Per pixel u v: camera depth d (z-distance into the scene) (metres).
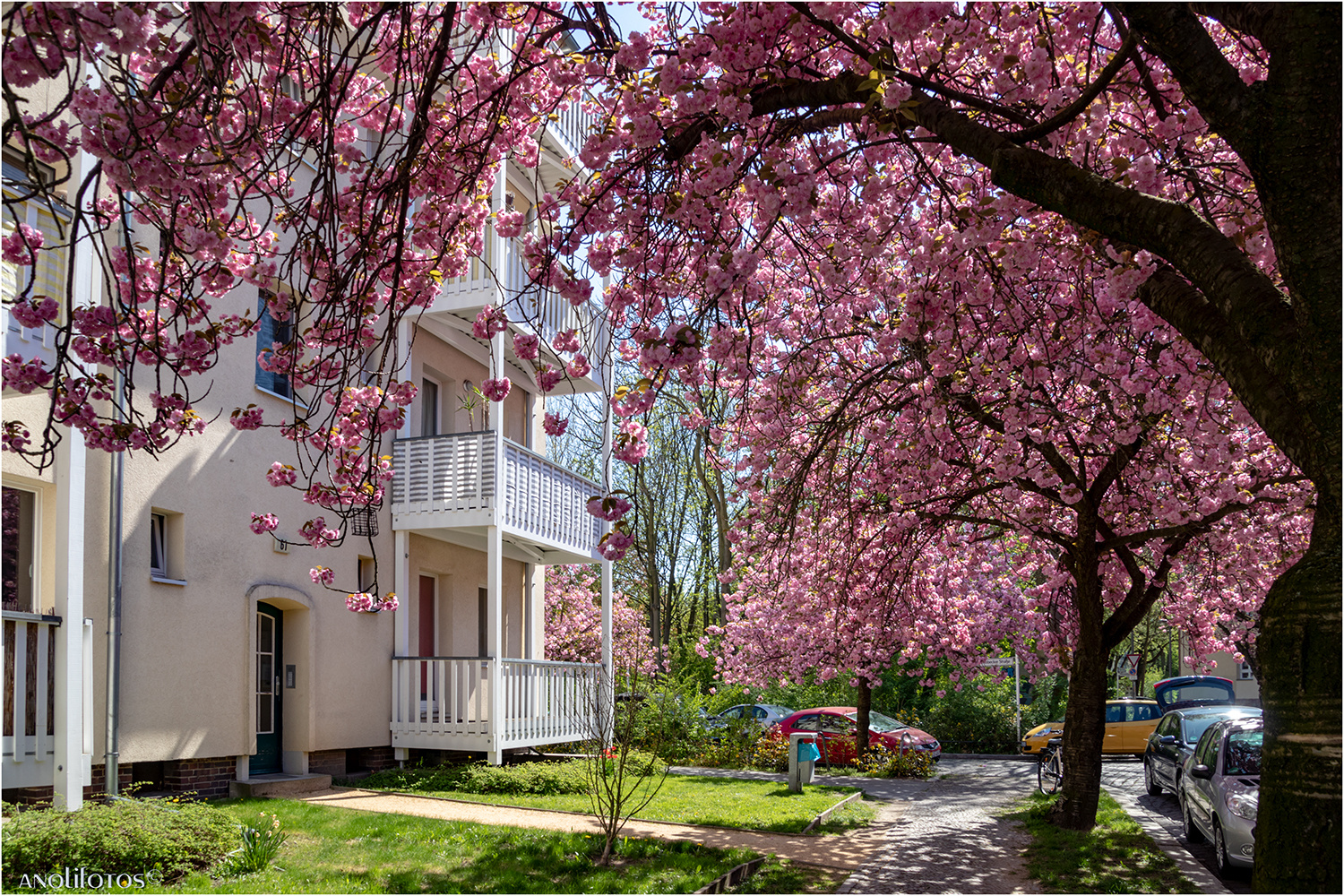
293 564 12.48
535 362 6.08
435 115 5.83
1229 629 15.16
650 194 5.47
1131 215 4.46
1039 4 5.64
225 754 11.12
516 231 6.58
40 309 4.87
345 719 13.21
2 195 3.98
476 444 14.24
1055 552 12.64
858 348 10.25
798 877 8.30
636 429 5.56
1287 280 3.88
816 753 14.94
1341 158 3.80
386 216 6.02
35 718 8.27
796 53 5.42
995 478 9.99
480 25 5.36
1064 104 5.75
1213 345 4.51
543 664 15.14
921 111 5.14
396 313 6.42
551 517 15.84
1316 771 3.45
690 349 4.90
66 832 6.86
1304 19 3.81
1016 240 5.82
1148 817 12.27
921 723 26.06
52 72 3.65
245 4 3.98
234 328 5.83
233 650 11.35
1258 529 11.68
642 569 33.34
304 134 5.40
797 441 11.27
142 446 5.44
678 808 12.00
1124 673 31.56
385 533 14.38
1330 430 3.70
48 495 9.12
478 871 7.79
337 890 6.94
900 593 12.80
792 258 8.44
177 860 7.25
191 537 10.83
